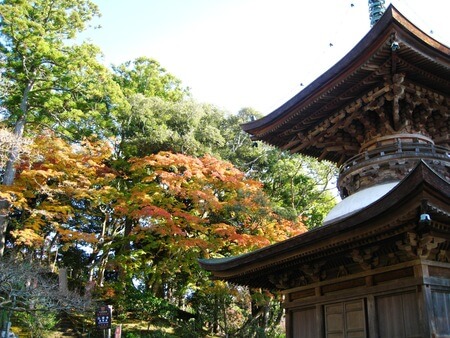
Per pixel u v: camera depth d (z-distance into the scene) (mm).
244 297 28719
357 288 10117
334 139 13273
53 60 31281
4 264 19234
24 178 27031
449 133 12438
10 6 29938
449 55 10383
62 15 32750
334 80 11203
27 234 25219
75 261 36062
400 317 9078
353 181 12234
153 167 30406
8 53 30891
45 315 23953
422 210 7379
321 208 39312
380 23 9484
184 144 31719
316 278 11383
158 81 42656
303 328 11781
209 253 26172
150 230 25781
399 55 10227
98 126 32875
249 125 13609
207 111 36656
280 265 11500
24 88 32125
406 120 11789
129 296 29203
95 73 32250
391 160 11320
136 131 32625
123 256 27516
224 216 28875
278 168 36969
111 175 28438
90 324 27609
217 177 27891
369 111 12039
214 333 30344
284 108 12555
